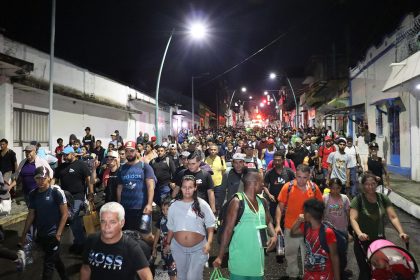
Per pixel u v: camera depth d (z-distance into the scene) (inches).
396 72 593.6
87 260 130.9
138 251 129.7
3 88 528.4
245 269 169.5
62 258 276.4
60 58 697.0
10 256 222.7
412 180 581.3
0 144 412.2
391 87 536.7
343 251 171.8
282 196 236.2
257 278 170.6
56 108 697.0
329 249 169.9
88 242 132.1
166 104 1473.9
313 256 173.8
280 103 3523.6
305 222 179.5
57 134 697.6
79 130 785.6
